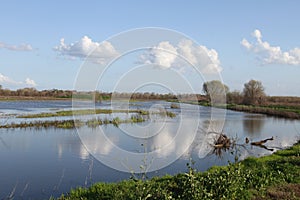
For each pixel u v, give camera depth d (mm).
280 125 31938
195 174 8648
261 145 20125
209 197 7254
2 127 25266
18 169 12938
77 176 11828
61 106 56156
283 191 8398
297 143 20578
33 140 19641
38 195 9891
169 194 7355
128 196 7879
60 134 22047
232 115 44312
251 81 61719
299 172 10219
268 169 10641
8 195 9875
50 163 13844
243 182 8539
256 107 54094
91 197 8367
